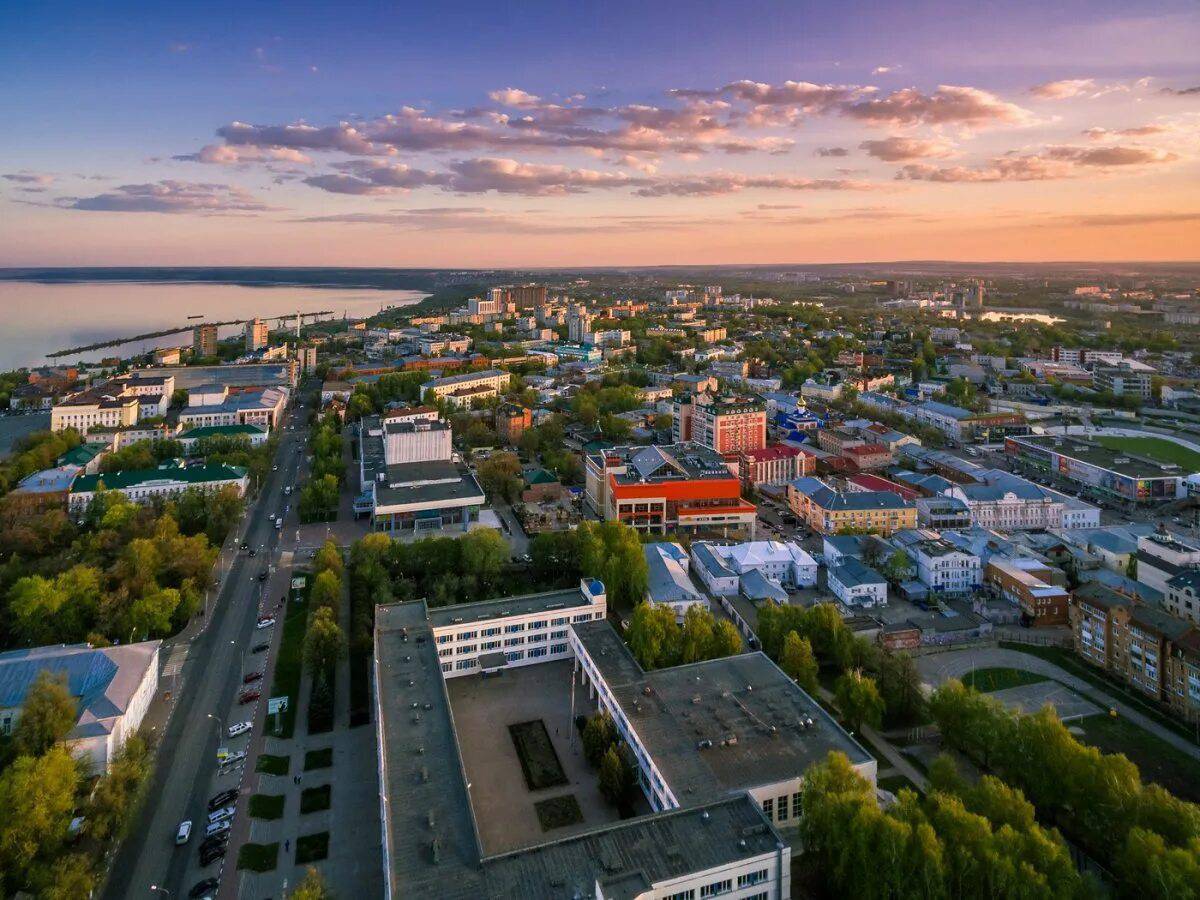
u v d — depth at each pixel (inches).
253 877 6023.6
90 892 5748.0
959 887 5280.5
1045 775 6633.9
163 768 7308.1
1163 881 5113.2
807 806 5974.4
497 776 7396.7
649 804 6756.9
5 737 7096.5
